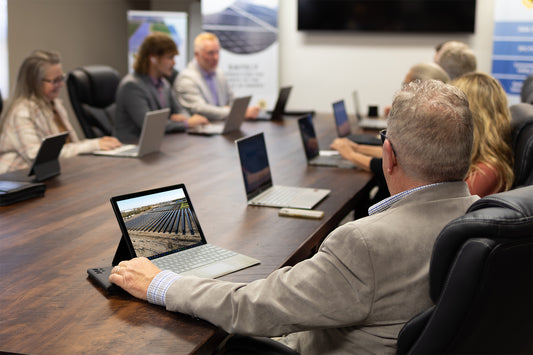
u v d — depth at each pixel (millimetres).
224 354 1321
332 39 6730
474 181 2029
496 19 5980
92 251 1664
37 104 3080
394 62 6617
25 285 1426
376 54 6648
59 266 1550
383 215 1157
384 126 4152
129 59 6637
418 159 1166
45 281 1451
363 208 3039
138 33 6602
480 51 6355
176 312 1289
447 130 1146
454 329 965
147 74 4164
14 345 1135
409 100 1184
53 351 1115
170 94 4461
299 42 6824
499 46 6027
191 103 4715
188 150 3275
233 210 2105
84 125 4234
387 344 1137
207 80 4941
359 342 1176
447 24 6316
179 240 1629
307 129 3002
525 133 2070
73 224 1915
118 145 3299
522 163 2039
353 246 1105
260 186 2301
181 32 6691
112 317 1263
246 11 6512
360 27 6551
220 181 2549
